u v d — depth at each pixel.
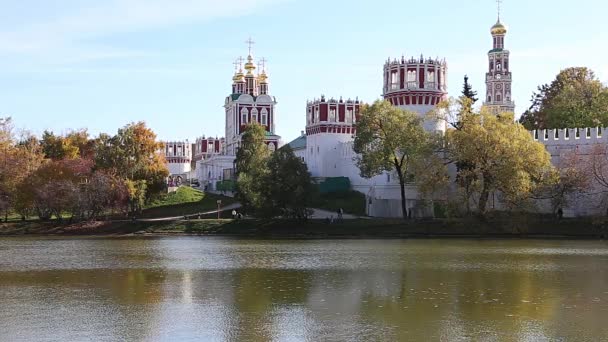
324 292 43.84
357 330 33.28
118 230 110.44
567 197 95.94
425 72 119.12
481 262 59.09
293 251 72.69
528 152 89.50
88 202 113.19
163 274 53.34
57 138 143.50
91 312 37.94
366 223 101.75
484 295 42.19
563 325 34.12
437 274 51.44
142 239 97.00
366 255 66.69
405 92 118.81
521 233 91.44
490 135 90.12
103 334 32.91
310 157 147.38
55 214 121.94
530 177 91.44
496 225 93.38
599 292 43.03
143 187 119.19
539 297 41.41
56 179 114.88
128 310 38.47
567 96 126.94
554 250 70.00
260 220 110.06
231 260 63.38
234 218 114.56
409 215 108.69
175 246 82.06
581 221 91.56
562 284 46.16
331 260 62.25
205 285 47.31
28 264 61.25
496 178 89.81
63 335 32.78
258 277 51.06
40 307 39.47
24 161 116.56
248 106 192.75
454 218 96.19
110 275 53.06
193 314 37.22
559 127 123.75
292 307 38.94
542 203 99.56
